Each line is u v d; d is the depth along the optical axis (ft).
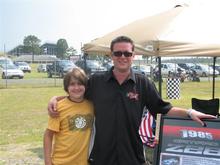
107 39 27.94
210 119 10.71
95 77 11.81
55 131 11.72
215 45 22.27
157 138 11.21
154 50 22.39
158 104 11.82
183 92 80.02
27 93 77.82
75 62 128.98
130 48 11.36
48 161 11.75
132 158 11.37
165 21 23.98
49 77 130.31
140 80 11.68
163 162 10.73
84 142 11.66
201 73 131.85
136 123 11.43
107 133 11.35
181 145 10.72
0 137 34.94
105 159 11.40
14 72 120.88
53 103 11.71
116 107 11.37
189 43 22.30
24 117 46.57
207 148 10.48
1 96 72.18
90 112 11.76
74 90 11.60
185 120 10.93
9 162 26.61
